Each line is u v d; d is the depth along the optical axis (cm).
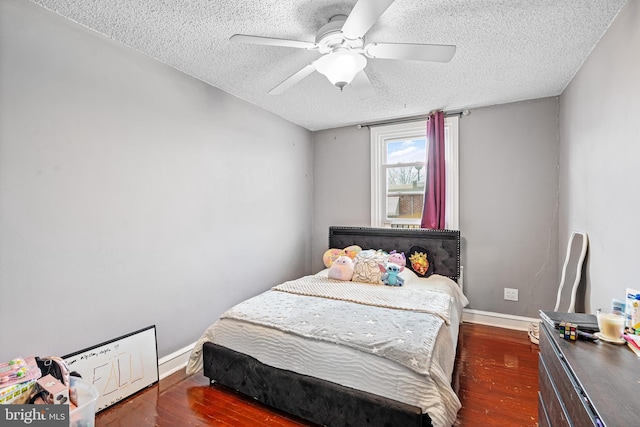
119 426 178
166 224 233
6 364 138
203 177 263
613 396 86
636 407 81
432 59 177
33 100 163
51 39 170
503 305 322
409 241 350
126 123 206
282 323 199
